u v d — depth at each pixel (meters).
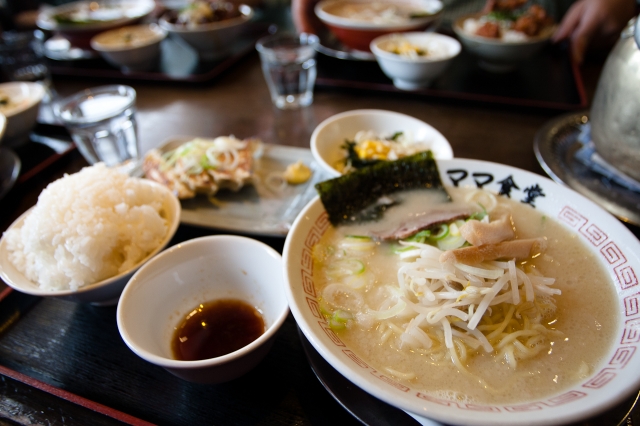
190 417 0.22
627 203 0.31
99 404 0.22
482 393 0.18
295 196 0.37
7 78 0.67
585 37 0.58
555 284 0.23
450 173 0.30
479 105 0.51
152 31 0.71
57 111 0.43
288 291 0.20
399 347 0.21
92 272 0.26
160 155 0.41
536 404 0.17
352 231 0.28
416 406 0.15
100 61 0.71
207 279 0.27
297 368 0.24
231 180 0.37
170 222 0.31
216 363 0.19
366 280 0.25
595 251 0.24
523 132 0.46
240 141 0.43
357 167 0.39
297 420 0.21
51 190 0.29
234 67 0.67
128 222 0.28
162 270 0.25
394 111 0.52
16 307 0.28
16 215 0.37
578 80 0.53
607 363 0.19
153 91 0.61
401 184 0.30
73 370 0.24
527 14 0.58
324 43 0.69
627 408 0.19
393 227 0.28
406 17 0.63
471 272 0.22
